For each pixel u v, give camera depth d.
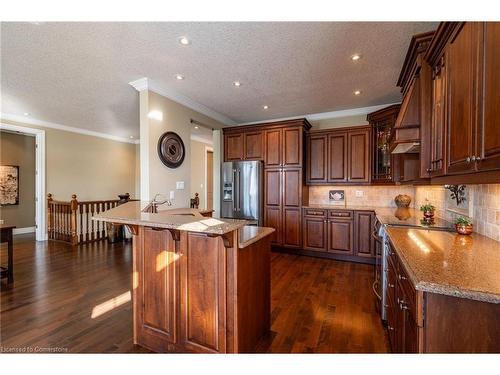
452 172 1.41
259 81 3.17
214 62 2.68
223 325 1.60
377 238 2.44
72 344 1.89
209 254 1.63
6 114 4.67
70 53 2.48
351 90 3.48
